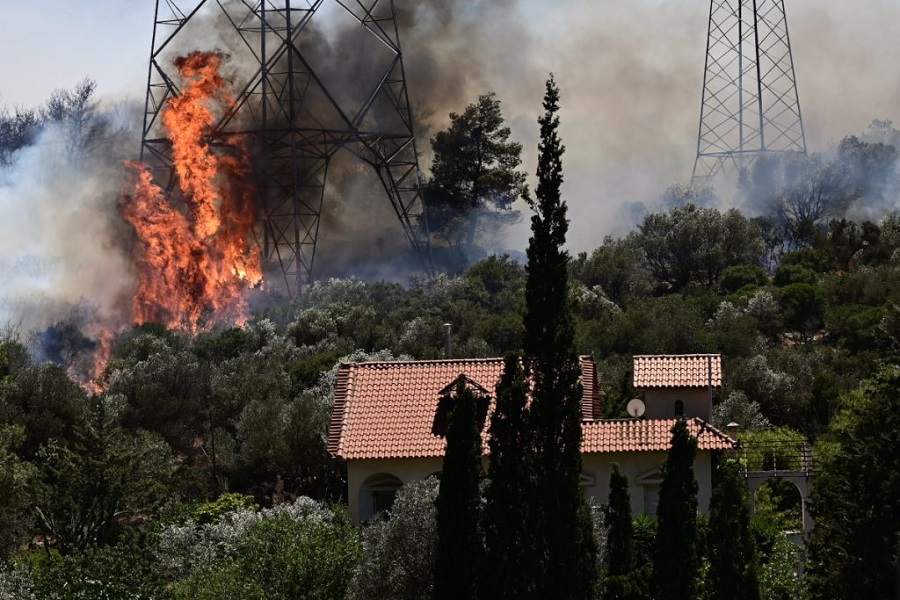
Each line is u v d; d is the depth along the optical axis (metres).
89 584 58.41
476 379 70.75
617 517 51.56
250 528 62.44
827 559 56.00
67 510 68.31
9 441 73.19
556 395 49.19
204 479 78.12
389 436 67.69
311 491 77.69
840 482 57.78
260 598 56.62
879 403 59.47
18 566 58.53
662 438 65.88
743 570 50.72
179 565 62.06
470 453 48.69
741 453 71.94
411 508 56.19
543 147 50.03
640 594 49.12
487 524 48.78
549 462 48.91
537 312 49.56
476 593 48.50
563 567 48.28
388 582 55.50
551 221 49.78
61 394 84.62
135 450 72.19
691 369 74.44
